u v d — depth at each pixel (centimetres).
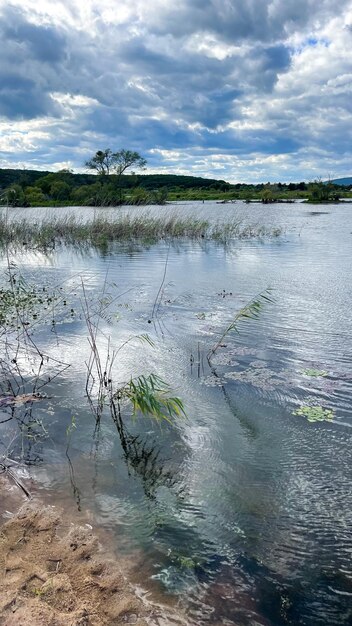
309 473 407
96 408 527
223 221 3050
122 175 6294
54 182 5128
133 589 288
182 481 398
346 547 326
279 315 866
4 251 1858
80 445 454
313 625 269
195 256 1683
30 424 494
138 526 344
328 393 552
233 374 608
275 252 1734
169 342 732
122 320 855
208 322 834
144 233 2392
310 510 362
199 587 292
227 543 329
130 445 454
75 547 321
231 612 275
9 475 404
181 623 266
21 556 311
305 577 302
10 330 796
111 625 262
